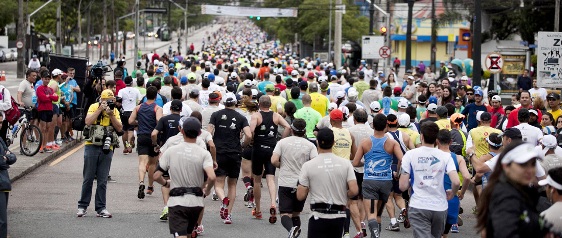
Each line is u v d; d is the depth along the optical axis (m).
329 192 21.55
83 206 30.80
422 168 21.83
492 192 13.94
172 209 22.23
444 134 23.67
